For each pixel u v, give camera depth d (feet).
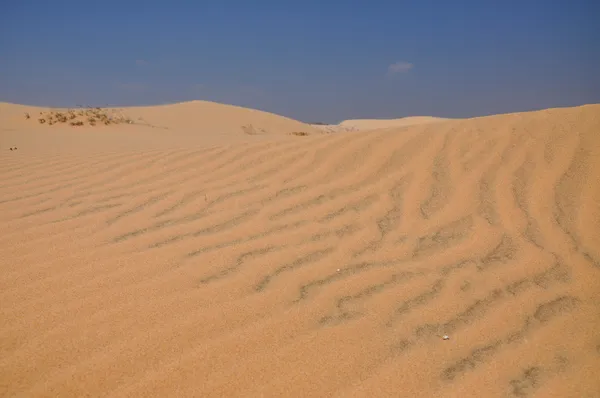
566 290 8.71
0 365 6.53
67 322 7.55
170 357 6.77
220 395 6.06
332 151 17.19
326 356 6.85
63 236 11.00
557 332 7.44
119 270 9.35
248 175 15.55
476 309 8.13
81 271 9.29
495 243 10.68
